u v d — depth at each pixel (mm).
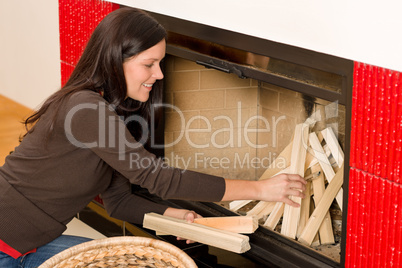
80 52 2430
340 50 1484
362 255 1529
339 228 1916
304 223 1913
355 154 1487
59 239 1698
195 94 2164
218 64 1832
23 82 3648
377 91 1398
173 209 1843
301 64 1590
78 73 1564
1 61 3836
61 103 1525
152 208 1844
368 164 1462
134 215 1845
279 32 1628
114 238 1623
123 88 1549
